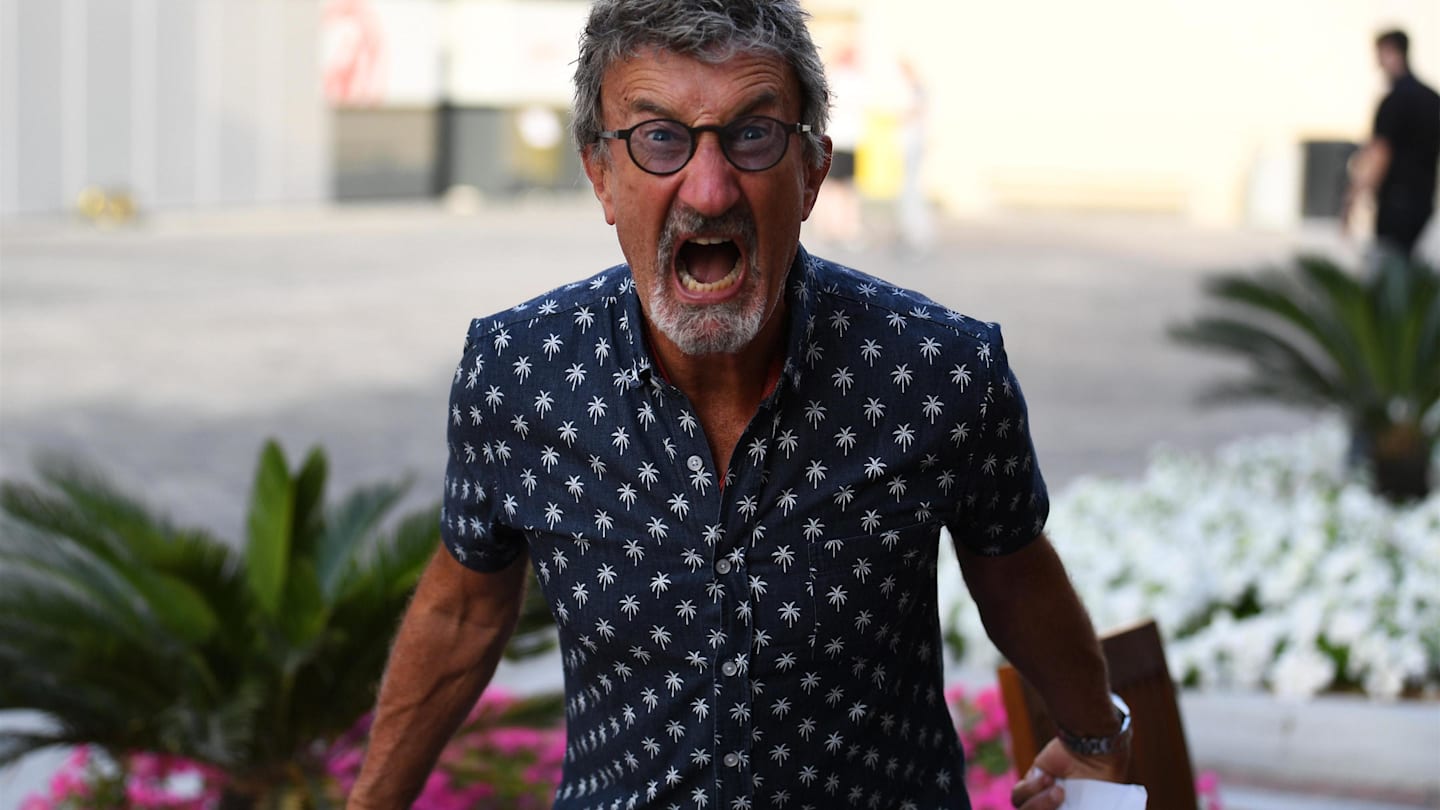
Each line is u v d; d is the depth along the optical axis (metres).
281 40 21.36
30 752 3.65
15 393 10.27
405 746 2.11
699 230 1.69
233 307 13.78
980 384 1.83
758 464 1.80
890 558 1.84
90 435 9.27
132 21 19.56
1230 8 22.22
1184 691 4.97
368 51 22.38
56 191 19.11
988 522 1.93
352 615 3.52
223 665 3.60
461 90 23.41
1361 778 4.61
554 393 1.85
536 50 23.62
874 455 1.82
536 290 15.03
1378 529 6.12
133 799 3.94
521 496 1.89
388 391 10.75
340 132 22.34
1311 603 5.11
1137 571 5.62
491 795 4.04
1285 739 4.69
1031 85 23.20
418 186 23.36
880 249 18.17
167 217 20.16
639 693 1.89
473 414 1.89
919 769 1.96
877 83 23.44
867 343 1.83
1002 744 4.25
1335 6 21.83
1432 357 7.16
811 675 1.84
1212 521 6.32
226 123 20.83
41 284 14.63
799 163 1.74
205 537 3.73
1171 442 9.61
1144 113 22.80
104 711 3.59
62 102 19.02
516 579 2.06
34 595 3.51
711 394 1.82
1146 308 14.31
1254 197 22.34
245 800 3.69
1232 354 7.86
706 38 1.66
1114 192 23.03
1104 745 2.16
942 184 23.59
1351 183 9.79
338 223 20.42
